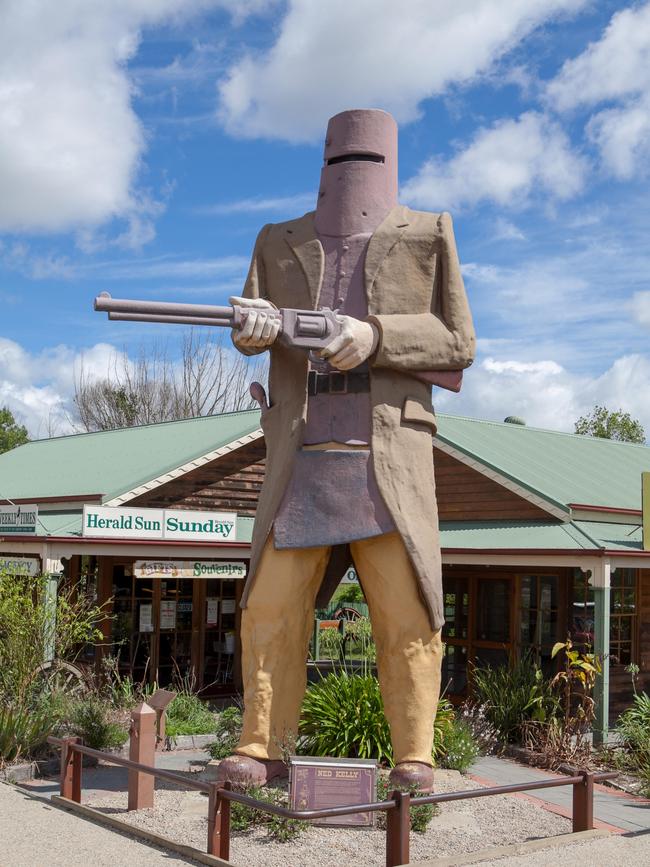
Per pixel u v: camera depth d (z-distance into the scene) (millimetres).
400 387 8867
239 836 7660
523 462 17594
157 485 16609
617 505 16453
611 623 15820
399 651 8672
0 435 44688
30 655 11312
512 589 16328
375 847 7461
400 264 8914
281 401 9070
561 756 11898
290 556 8789
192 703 13508
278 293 9195
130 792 8477
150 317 7922
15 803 8719
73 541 13953
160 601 17375
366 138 9188
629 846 7797
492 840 7918
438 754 10727
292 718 8875
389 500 8609
